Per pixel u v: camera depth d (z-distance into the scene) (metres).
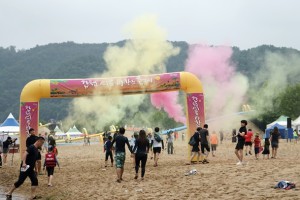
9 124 42.12
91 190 13.58
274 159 19.84
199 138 19.48
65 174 19.02
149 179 14.98
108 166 22.16
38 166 17.98
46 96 21.45
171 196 10.98
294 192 9.54
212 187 11.68
